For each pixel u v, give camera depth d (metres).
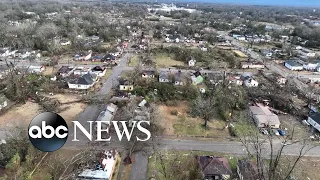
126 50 107.00
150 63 88.38
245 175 34.34
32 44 102.44
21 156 36.09
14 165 34.06
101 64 87.38
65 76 72.25
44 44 102.81
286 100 61.44
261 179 27.41
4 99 53.09
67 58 93.38
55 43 100.75
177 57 97.50
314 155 41.59
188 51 100.25
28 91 59.44
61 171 34.38
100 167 34.91
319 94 66.44
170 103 57.47
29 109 53.06
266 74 84.25
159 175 35.34
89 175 33.53
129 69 81.94
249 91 66.38
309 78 83.12
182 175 35.22
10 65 77.19
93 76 69.56
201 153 40.78
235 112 55.41
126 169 36.41
